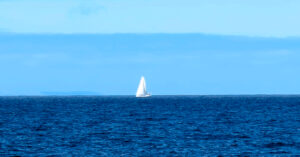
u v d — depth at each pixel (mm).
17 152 152000
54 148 160750
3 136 195500
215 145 168000
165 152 152375
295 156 146000
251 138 188500
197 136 195625
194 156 144875
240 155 147000
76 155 146500
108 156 144750
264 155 147375
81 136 196000
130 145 168250
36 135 199750
